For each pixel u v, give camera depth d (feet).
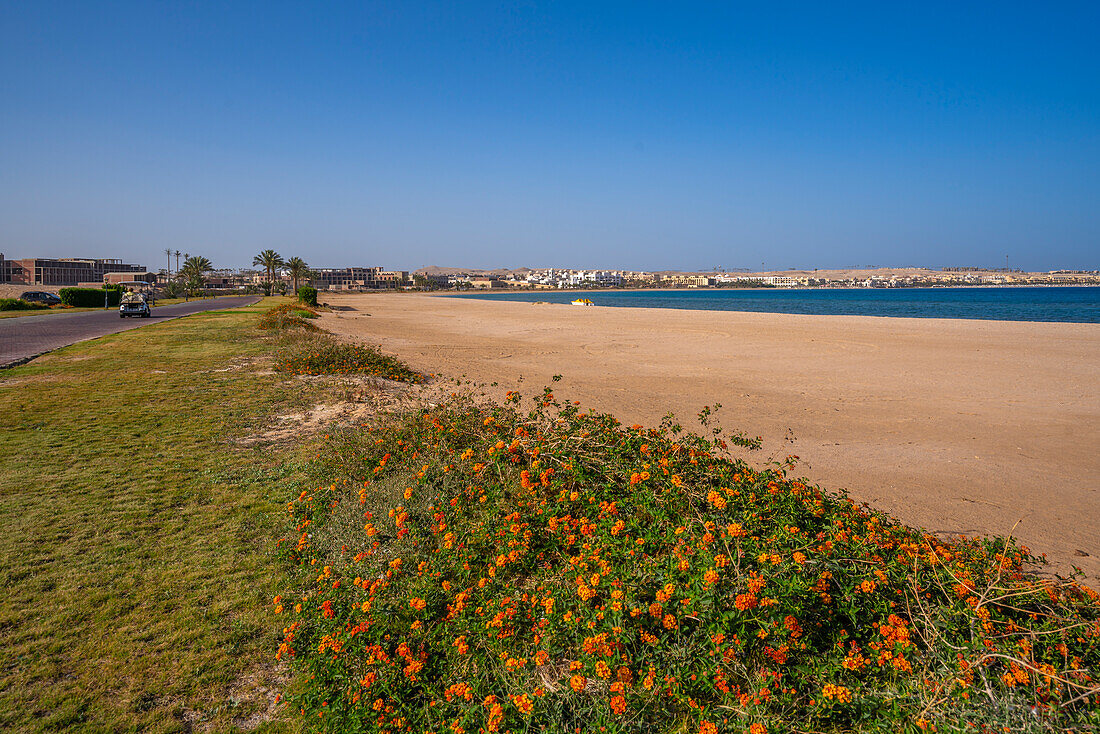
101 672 12.51
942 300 381.81
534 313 189.78
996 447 33.12
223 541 18.08
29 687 12.07
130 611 14.55
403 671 10.99
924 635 10.50
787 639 10.17
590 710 9.80
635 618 10.70
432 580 13.14
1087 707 9.00
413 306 263.70
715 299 463.01
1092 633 10.15
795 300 416.46
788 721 9.39
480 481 17.67
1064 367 62.13
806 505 15.38
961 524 22.22
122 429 30.76
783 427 36.83
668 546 12.62
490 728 9.35
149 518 19.75
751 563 11.30
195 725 11.22
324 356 53.16
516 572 13.73
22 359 55.62
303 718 11.27
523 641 11.64
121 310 124.47
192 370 49.75
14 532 18.63
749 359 69.51
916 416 40.32
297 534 18.11
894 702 9.23
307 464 24.71
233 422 32.35
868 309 265.95
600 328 119.96
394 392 41.98
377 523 16.93
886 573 11.59
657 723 9.71
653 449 17.72
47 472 24.11
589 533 13.51
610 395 45.78
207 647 13.28
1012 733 8.43
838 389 49.93
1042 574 17.49
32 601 14.90
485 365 62.59
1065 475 28.40
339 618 12.67
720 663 9.83
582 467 16.81
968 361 66.90
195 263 367.25
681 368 61.98
